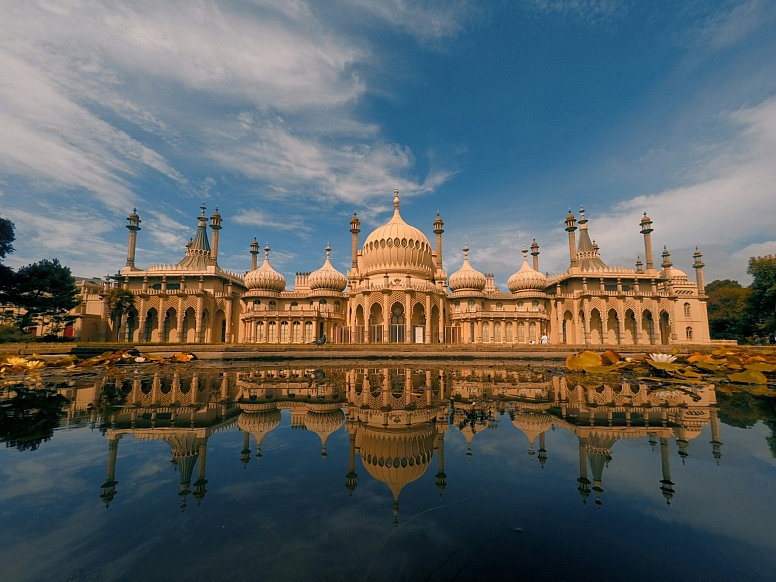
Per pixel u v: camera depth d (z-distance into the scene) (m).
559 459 6.48
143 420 9.40
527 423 9.10
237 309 65.81
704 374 18.64
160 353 35.41
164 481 5.55
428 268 61.56
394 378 19.42
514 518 4.38
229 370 23.36
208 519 4.38
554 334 65.06
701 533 3.98
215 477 5.73
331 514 4.45
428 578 3.09
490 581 3.05
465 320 61.72
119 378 18.28
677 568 3.29
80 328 58.50
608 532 4.02
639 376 18.64
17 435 7.96
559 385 16.05
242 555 3.57
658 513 4.45
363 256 63.69
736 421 9.02
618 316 59.94
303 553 3.63
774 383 15.70
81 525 4.20
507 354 35.31
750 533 3.97
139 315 59.41
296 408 11.09
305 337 58.00
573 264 65.44
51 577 3.19
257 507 4.70
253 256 81.62
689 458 6.43
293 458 6.65
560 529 4.11
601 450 6.93
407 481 5.59
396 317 56.91
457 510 4.57
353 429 8.68
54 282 46.47
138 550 3.71
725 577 3.13
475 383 17.14
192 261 69.31
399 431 8.50
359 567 3.36
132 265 66.88
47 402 11.77
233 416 9.91
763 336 62.38
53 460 6.41
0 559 3.45
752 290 56.56
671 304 60.28
